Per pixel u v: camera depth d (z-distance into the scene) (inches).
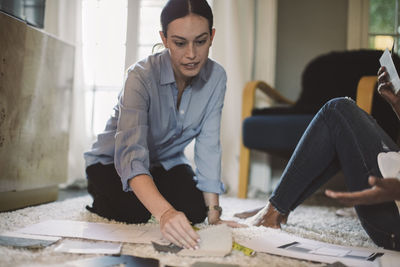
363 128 44.8
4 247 39.0
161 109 52.3
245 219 61.9
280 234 48.1
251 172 115.6
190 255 38.3
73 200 78.0
